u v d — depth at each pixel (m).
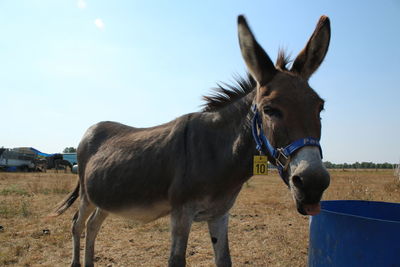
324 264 2.46
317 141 2.00
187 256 4.61
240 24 2.24
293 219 6.94
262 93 2.23
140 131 3.67
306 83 2.21
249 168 2.62
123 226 6.24
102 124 4.40
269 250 4.85
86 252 4.04
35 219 6.70
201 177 2.68
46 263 4.32
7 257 4.37
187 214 2.73
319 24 2.34
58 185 12.41
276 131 2.09
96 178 3.61
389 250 2.10
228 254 3.08
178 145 2.88
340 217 2.36
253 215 7.32
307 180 1.84
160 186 2.95
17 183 14.62
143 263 4.36
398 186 11.72
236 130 2.68
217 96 3.03
